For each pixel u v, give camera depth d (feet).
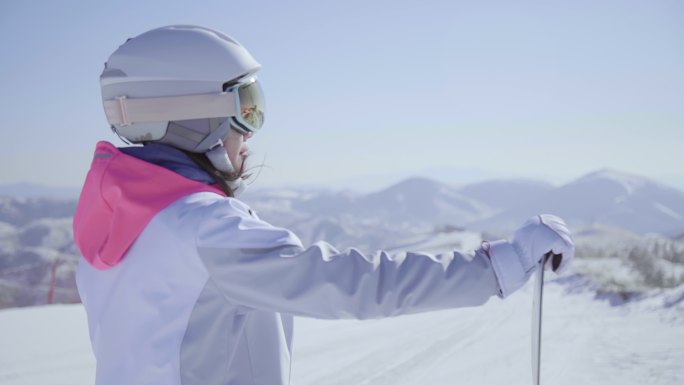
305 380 17.74
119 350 3.81
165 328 3.62
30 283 189.37
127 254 3.81
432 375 18.20
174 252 3.62
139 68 3.97
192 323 3.59
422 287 3.49
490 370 18.75
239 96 4.16
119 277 3.85
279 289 3.44
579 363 19.40
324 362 20.31
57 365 19.52
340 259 3.51
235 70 4.08
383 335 26.17
